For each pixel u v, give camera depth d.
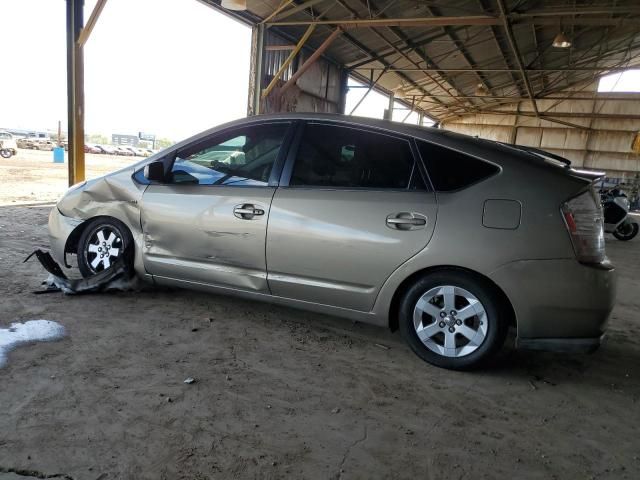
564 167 2.95
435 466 2.03
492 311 2.79
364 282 3.00
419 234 2.84
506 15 10.80
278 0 11.09
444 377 2.86
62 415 2.16
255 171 3.36
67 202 3.96
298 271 3.15
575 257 2.65
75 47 8.62
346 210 3.01
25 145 37.19
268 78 12.74
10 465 1.82
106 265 3.85
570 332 2.71
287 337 3.29
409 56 16.56
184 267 3.52
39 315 3.29
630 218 11.50
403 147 3.04
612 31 15.90
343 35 13.66
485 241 2.73
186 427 2.16
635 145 23.61
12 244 5.39
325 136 3.23
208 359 2.86
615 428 2.45
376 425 2.31
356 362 2.99
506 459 2.12
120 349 2.89
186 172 3.59
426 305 2.94
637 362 3.37
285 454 2.03
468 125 28.80
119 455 1.93
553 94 25.66
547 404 2.65
